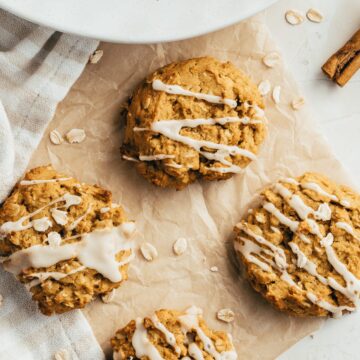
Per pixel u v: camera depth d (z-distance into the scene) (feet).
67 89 1.51
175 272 1.59
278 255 1.54
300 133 1.62
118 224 1.50
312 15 1.63
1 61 1.48
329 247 1.53
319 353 1.63
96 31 1.37
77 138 1.55
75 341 1.54
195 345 1.52
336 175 1.62
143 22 1.39
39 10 1.36
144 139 1.50
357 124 1.66
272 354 1.61
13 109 1.50
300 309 1.56
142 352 1.51
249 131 1.53
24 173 1.51
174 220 1.59
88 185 1.51
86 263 1.48
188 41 1.58
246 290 1.61
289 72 1.60
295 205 1.54
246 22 1.58
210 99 1.50
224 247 1.61
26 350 1.53
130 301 1.58
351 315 1.63
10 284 1.53
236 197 1.61
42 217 1.47
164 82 1.50
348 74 1.60
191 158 1.50
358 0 1.64
